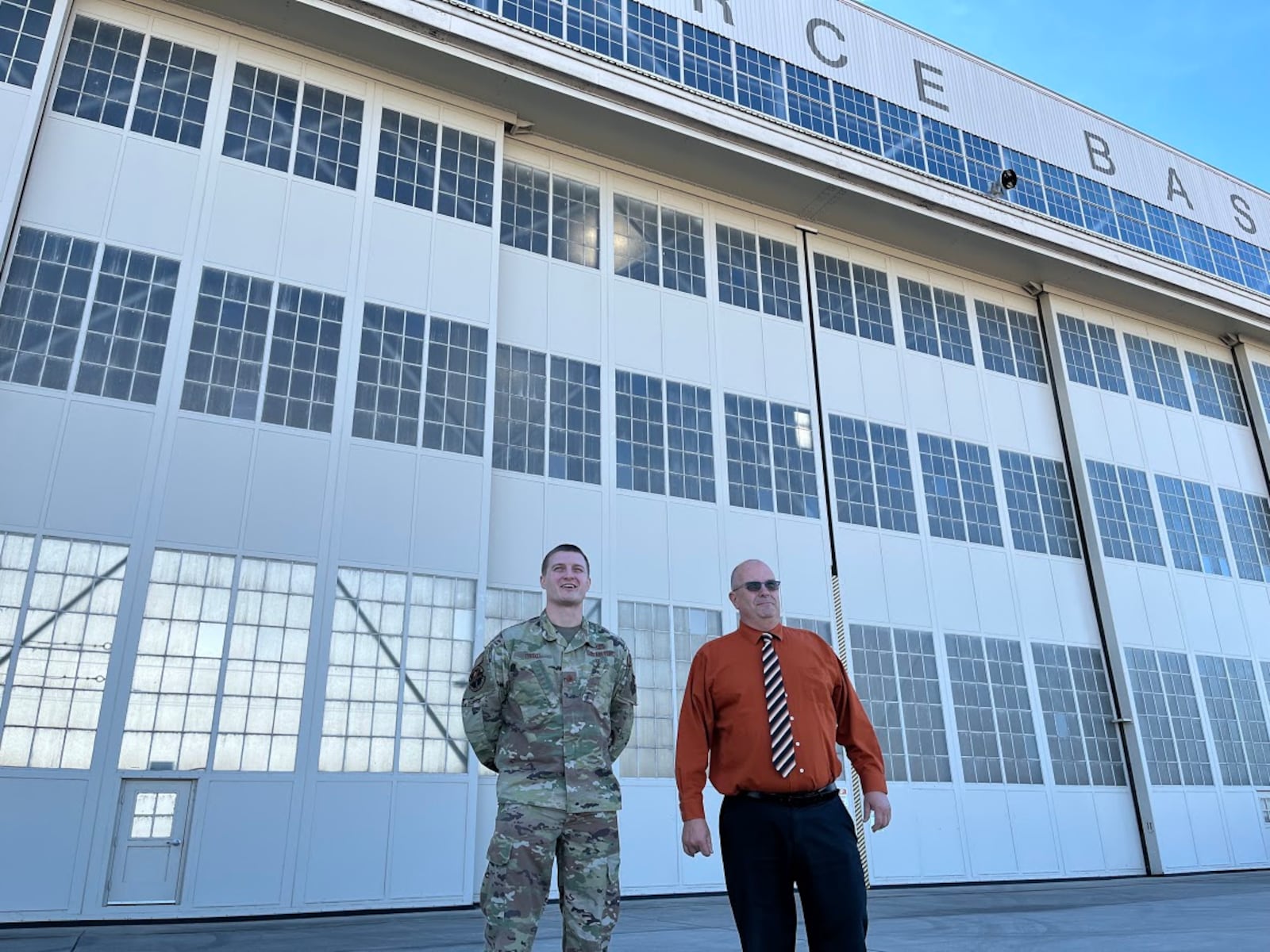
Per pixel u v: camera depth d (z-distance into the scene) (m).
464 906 11.88
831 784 4.03
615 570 14.65
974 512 18.55
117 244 12.33
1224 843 18.41
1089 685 18.47
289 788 11.35
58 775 10.33
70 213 12.18
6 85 12.08
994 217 19.34
